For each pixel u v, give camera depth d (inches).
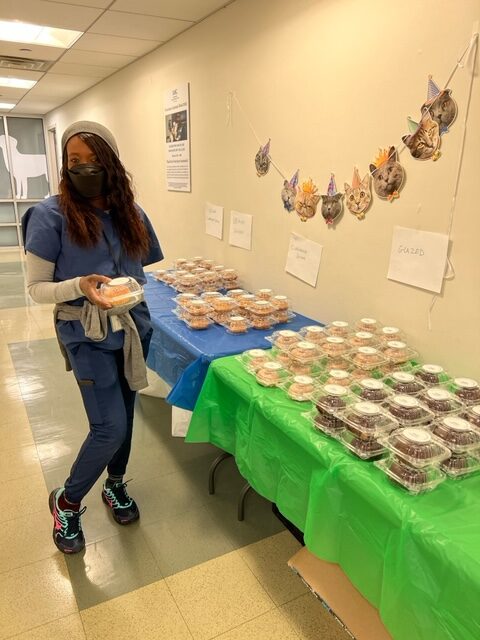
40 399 116.3
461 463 42.3
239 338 77.2
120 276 61.4
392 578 38.4
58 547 68.1
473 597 31.4
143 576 64.4
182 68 125.5
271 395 56.9
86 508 76.1
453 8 54.9
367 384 54.0
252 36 93.5
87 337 58.4
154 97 146.4
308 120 81.5
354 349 65.6
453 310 60.6
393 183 66.2
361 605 53.3
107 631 56.6
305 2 78.1
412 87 61.4
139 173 170.4
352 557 44.7
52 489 82.6
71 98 247.6
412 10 59.9
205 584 63.2
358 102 70.4
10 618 58.2
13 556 67.8
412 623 36.5
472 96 54.2
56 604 60.1
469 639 32.2
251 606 60.1
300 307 91.1
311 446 47.3
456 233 58.6
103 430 61.5
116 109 184.2
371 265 72.7
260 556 68.1
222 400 66.5
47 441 97.7
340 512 45.2
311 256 85.7
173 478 86.0
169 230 151.5
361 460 43.9
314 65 78.2
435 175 60.1
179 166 136.3
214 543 70.5
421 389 55.1
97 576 64.3
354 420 46.5
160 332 88.8
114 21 113.8
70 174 55.5
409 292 66.6
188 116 125.7
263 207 98.6
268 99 91.7
